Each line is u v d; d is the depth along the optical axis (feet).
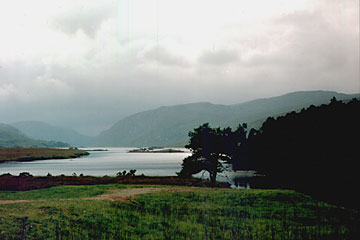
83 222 64.90
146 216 76.18
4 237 51.98
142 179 179.93
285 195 105.50
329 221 83.76
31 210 66.95
